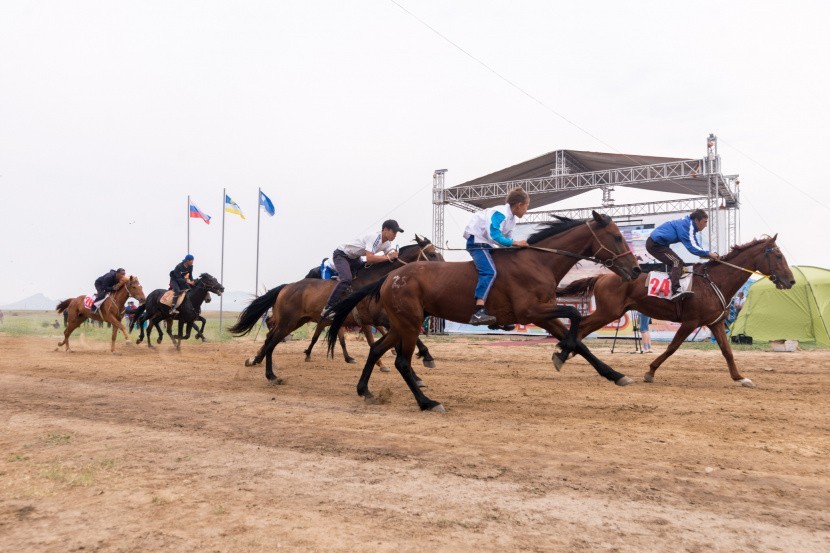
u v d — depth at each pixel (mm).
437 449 4773
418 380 8680
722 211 25078
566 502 3459
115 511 3322
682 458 4473
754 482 3869
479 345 18438
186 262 16000
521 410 6637
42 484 3834
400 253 9336
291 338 22484
